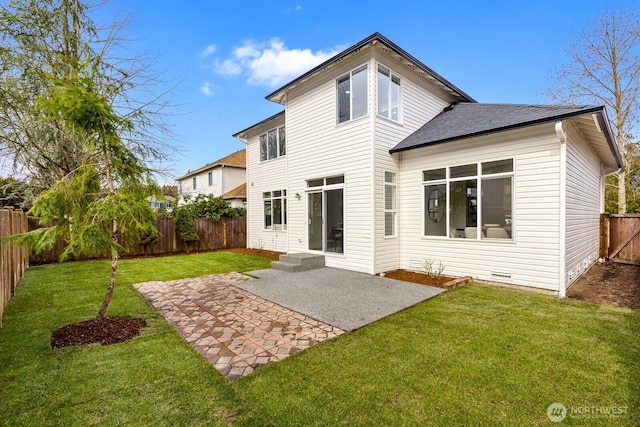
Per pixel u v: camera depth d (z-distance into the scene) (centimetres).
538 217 635
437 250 808
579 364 327
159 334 419
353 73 865
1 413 251
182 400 269
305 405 262
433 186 814
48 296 609
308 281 739
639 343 377
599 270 880
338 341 394
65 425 237
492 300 567
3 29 644
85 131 417
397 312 506
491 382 295
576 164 704
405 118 916
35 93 663
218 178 2367
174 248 1397
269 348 376
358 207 850
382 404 263
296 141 1059
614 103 1542
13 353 358
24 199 837
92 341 390
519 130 659
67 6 733
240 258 1165
